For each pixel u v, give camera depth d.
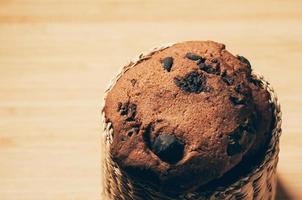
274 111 0.29
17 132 0.38
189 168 0.26
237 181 0.27
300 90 0.39
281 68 0.40
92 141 0.37
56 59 0.41
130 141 0.27
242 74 0.29
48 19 0.43
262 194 0.29
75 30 0.42
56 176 0.36
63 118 0.38
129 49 0.41
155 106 0.27
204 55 0.29
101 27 0.43
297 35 0.42
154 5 0.44
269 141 0.28
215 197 0.27
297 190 0.36
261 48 0.41
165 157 0.26
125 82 0.29
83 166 0.36
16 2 0.44
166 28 0.42
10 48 0.41
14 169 0.36
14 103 0.39
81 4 0.44
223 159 0.26
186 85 0.28
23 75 0.40
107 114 0.28
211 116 0.27
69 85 0.40
